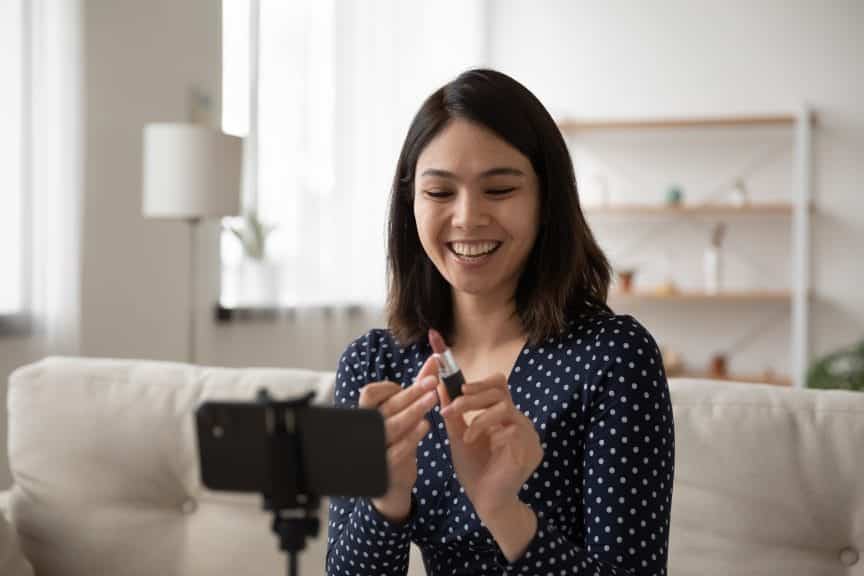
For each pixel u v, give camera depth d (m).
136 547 1.56
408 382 1.23
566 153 1.15
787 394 1.35
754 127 5.00
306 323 4.21
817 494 1.29
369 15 4.46
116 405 1.61
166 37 3.44
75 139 3.02
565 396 1.12
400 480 1.01
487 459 0.94
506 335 1.20
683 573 1.32
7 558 1.53
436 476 1.15
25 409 1.64
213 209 2.98
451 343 1.24
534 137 1.11
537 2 5.19
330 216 4.29
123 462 1.58
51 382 1.65
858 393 1.34
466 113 1.09
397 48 4.62
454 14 4.93
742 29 4.99
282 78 4.00
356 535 1.06
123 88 3.25
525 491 1.12
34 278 2.95
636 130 5.11
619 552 1.05
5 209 2.90
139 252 3.34
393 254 1.25
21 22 2.92
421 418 0.89
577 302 1.19
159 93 3.42
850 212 4.88
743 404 1.35
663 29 5.07
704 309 5.07
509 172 1.09
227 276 3.84
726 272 5.04
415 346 1.25
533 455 0.92
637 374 1.10
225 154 3.00
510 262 1.11
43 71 2.96
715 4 5.01
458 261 1.11
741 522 1.31
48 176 2.97
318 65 4.18
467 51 4.98
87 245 3.12
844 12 4.88
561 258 1.15
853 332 4.88
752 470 1.31
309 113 4.14
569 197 1.15
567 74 5.17
